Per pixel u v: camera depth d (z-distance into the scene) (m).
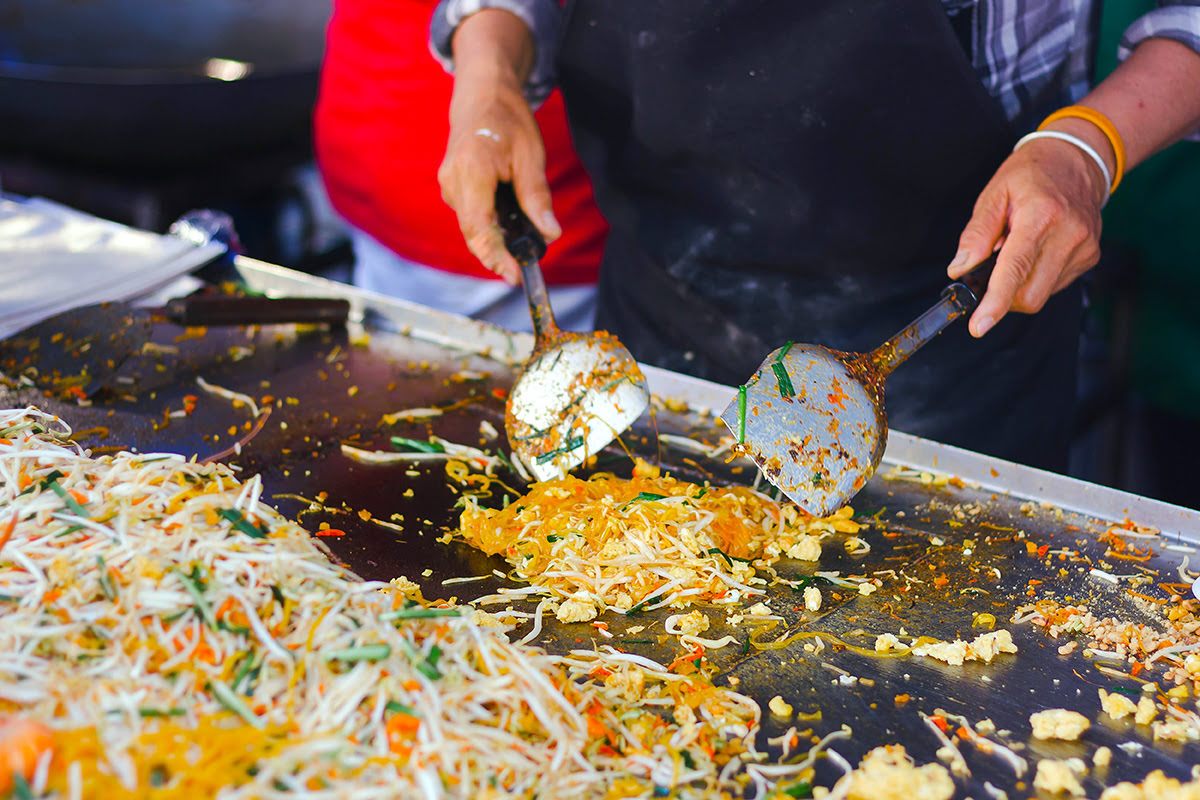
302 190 3.30
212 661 0.76
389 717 0.75
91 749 0.66
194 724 0.72
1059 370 1.83
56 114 2.45
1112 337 2.50
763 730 0.86
